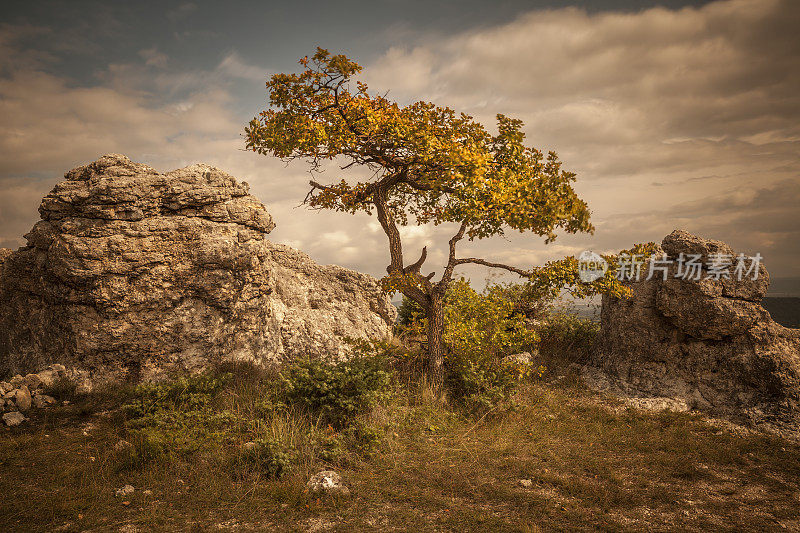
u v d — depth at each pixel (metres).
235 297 10.72
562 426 8.30
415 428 7.84
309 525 4.91
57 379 9.25
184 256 10.06
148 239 9.84
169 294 9.93
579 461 6.80
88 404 8.38
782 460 7.00
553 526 4.89
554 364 11.96
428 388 9.43
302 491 5.53
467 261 10.16
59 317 9.92
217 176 10.98
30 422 7.77
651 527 4.93
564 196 8.16
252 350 11.05
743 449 7.43
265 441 6.38
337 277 14.38
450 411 8.83
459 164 8.34
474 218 9.15
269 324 11.50
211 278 10.28
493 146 9.54
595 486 6.00
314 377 8.10
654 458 6.95
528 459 6.86
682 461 6.86
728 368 9.44
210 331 10.30
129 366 9.75
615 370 10.84
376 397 8.04
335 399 7.69
